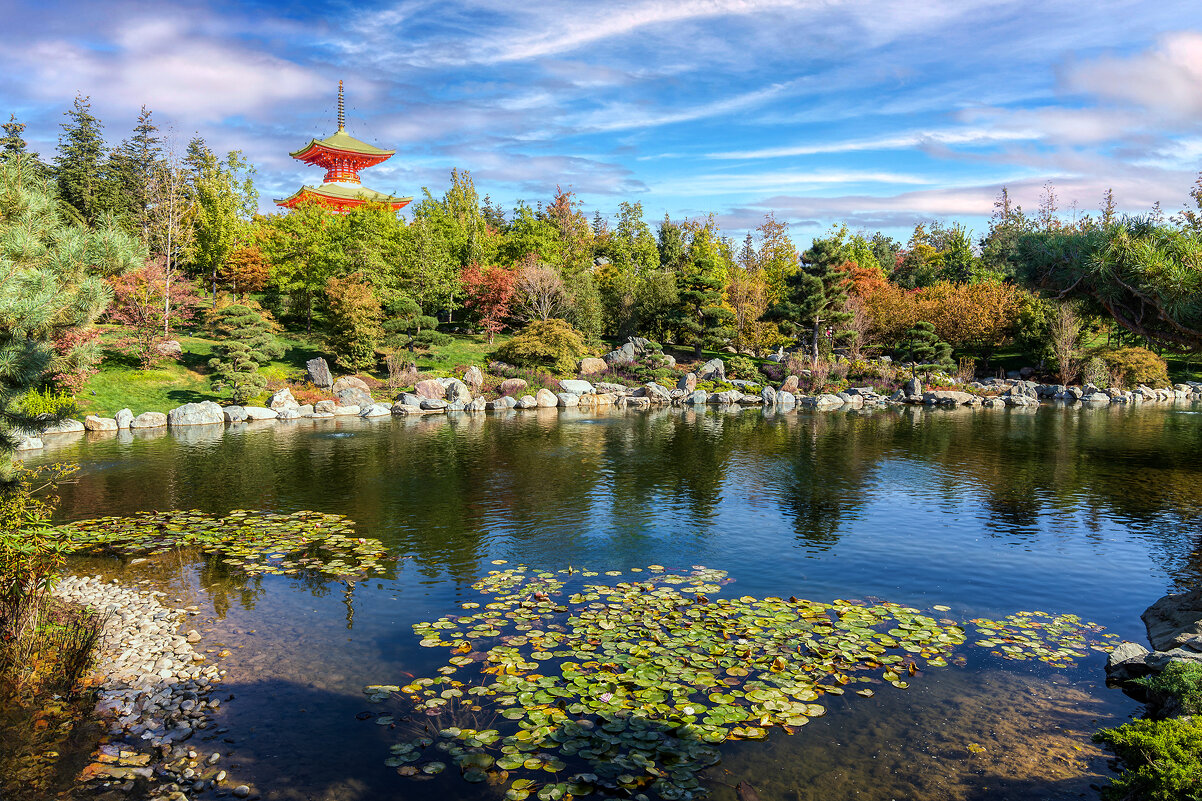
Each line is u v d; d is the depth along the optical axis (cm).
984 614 1034
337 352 4294
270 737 686
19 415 981
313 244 5119
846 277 5078
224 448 2545
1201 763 534
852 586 1149
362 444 2662
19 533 864
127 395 3419
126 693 763
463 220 6531
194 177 5500
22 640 827
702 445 2673
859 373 5306
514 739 674
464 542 1384
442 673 820
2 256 899
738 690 774
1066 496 1811
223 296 5284
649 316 5925
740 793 597
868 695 774
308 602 1059
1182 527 1512
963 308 5997
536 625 962
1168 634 931
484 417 3694
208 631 948
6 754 650
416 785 609
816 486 1930
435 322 4838
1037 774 630
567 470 2148
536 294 5519
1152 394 4872
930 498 1786
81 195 5634
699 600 1063
